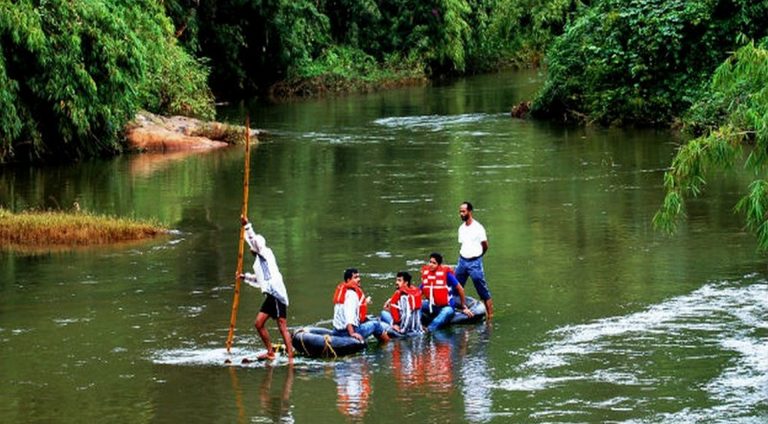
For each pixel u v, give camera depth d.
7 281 24.02
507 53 96.44
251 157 44.72
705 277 23.41
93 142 45.22
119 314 21.30
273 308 18.30
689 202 32.12
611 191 34.59
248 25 76.69
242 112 64.25
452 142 48.16
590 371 17.53
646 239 27.38
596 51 53.38
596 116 52.97
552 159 42.03
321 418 15.58
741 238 27.05
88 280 24.11
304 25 79.00
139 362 18.30
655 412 15.57
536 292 22.70
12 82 39.72
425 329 20.25
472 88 78.75
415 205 33.03
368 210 32.34
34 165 42.69
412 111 63.00
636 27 51.75
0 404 16.27
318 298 22.30
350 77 79.69
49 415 15.80
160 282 23.89
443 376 17.44
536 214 31.16
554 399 16.20
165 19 53.69
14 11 39.25
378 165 41.66
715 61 50.22
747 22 49.66
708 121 45.72
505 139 48.75
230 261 25.92
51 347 19.17
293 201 34.09
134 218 31.25
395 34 87.12
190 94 55.44
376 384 17.09
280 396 16.56
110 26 43.16
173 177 39.53
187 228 30.05
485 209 32.12
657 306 21.27
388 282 23.42
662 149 43.53
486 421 15.33
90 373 17.75
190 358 18.53
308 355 18.70
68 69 41.25
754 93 16.84
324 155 44.88
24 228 28.45
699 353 18.28
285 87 76.62
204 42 74.00
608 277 23.70
